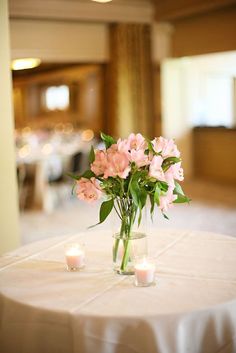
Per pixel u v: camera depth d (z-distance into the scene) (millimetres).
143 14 7016
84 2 6402
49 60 6621
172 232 2289
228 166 7324
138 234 1693
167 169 1626
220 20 6598
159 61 7355
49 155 6066
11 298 1509
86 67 9555
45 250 2043
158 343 1341
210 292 1512
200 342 1396
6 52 3279
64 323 1385
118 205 1665
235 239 2145
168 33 7371
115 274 1712
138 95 7305
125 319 1344
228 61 8023
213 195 6398
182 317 1358
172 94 7527
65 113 10562
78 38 6777
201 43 6953
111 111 7273
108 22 6922
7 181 3367
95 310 1396
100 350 1351
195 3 6320
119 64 7051
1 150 3307
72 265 1767
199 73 7797
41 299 1494
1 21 3229
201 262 1822
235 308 1443
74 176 1706
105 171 1575
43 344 1432
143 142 1629
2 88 3275
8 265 1850
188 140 7816
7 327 1507
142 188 1610
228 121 8305
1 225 3365
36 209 5941
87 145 6949
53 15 6219
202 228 4773
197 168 7906
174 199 1646
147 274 1578
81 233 2336
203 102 7961
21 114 11688
